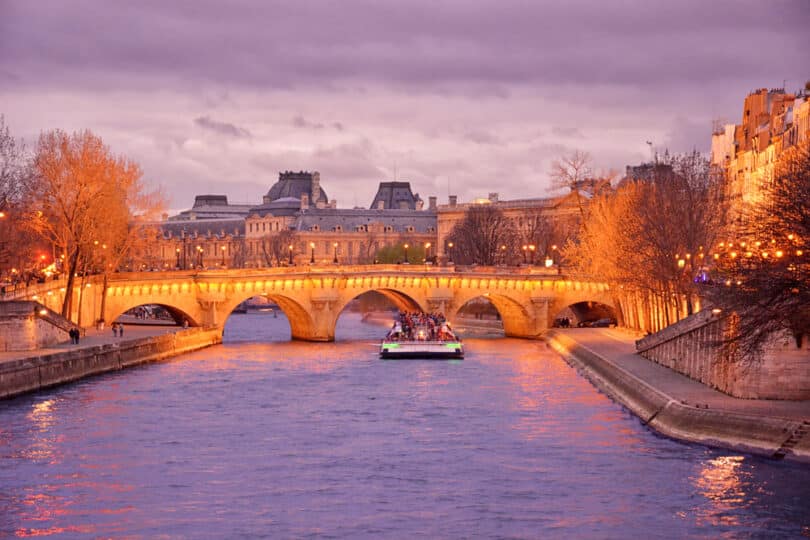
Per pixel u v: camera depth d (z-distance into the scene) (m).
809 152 140.25
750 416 117.25
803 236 114.31
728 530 95.19
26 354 164.75
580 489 107.00
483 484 109.69
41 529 97.19
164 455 121.94
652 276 190.00
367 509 102.31
